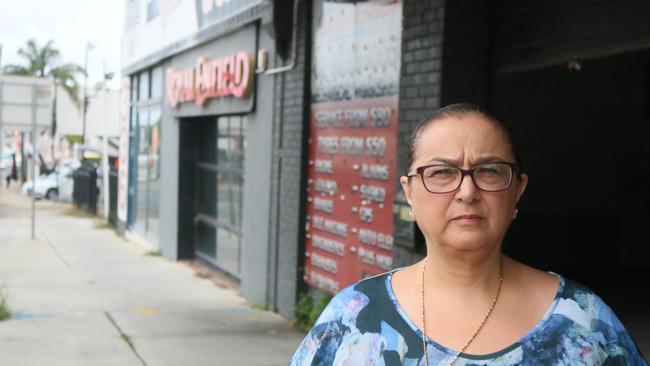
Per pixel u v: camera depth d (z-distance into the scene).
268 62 8.59
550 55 4.71
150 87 14.77
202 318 8.02
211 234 12.02
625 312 6.42
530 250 8.13
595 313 1.74
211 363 6.14
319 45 7.45
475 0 5.24
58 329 7.23
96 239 16.20
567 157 8.05
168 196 13.19
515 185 1.77
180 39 11.90
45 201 27.98
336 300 1.92
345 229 6.91
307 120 7.70
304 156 7.73
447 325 1.76
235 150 10.77
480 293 1.78
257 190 8.97
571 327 1.72
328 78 7.25
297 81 7.80
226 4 9.64
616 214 8.48
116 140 30.58
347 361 1.81
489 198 1.73
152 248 14.23
